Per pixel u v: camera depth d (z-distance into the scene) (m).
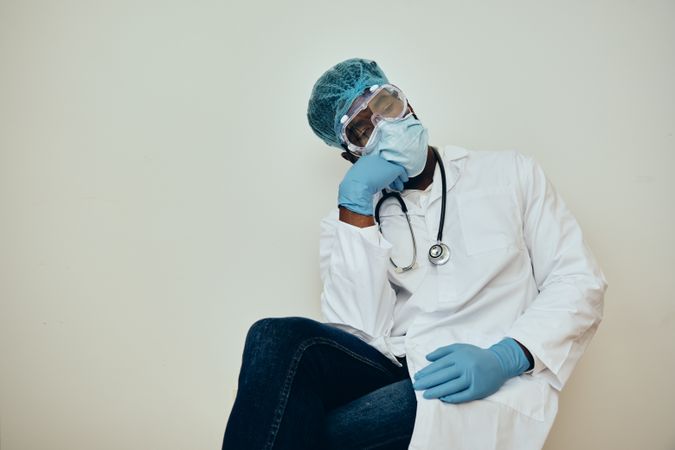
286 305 1.85
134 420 1.83
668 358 1.71
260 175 1.88
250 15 1.92
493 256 1.48
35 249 1.88
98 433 1.83
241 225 1.87
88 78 1.92
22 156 1.91
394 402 1.26
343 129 1.60
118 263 1.87
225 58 1.92
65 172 1.90
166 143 1.90
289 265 1.85
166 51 1.92
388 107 1.57
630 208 1.76
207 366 1.83
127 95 1.92
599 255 1.76
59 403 1.84
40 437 1.84
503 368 1.30
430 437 1.19
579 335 1.38
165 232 1.88
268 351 1.21
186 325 1.85
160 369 1.84
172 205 1.88
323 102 1.62
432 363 1.32
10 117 1.92
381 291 1.49
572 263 1.47
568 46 1.83
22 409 1.85
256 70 1.91
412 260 1.55
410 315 1.54
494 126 1.84
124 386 1.84
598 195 1.78
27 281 1.88
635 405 1.71
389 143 1.54
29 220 1.89
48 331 1.86
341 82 1.59
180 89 1.91
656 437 1.70
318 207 1.87
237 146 1.89
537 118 1.83
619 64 1.81
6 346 1.86
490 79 1.85
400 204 1.61
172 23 1.92
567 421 1.72
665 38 1.80
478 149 1.84
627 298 1.74
